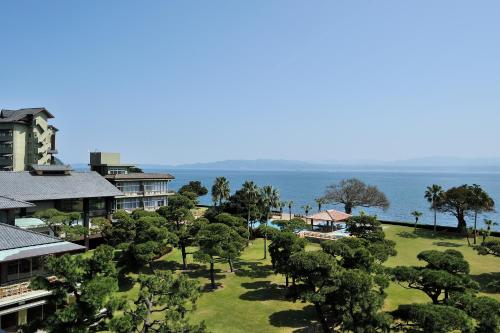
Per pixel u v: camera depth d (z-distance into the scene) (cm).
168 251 5541
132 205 6912
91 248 5378
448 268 2994
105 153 7556
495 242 4272
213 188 8169
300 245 3697
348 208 9038
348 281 2534
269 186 6925
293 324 3075
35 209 5169
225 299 3659
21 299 2488
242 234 4894
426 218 11356
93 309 2012
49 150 9006
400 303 3553
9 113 8706
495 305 2247
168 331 2191
